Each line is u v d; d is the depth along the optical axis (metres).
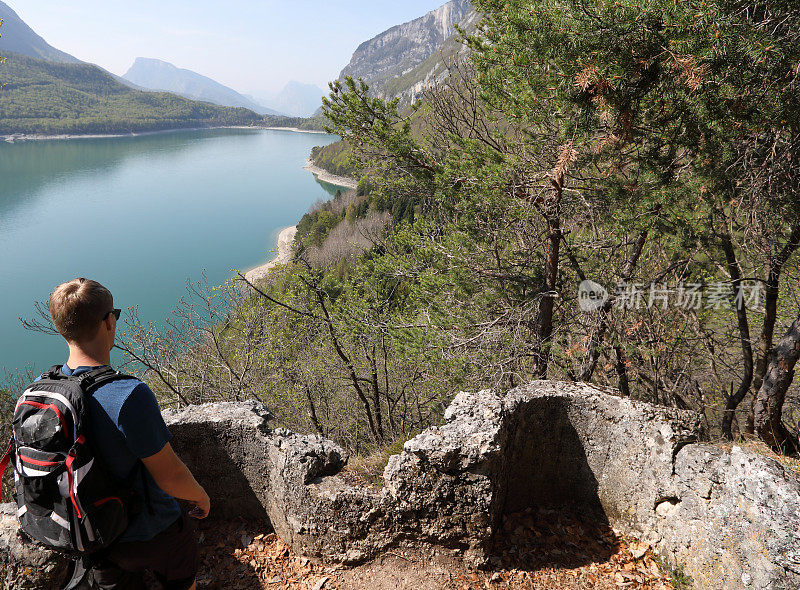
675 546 3.11
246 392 13.10
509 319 9.68
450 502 3.07
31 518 1.91
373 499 3.10
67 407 1.83
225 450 3.48
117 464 1.91
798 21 4.92
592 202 7.82
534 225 10.08
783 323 11.12
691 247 9.09
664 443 3.20
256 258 144.00
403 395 13.05
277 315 13.55
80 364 1.99
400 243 10.83
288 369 13.41
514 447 3.47
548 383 3.68
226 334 13.48
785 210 6.90
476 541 3.11
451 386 9.96
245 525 3.57
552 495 3.72
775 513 2.55
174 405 12.43
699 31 4.64
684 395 12.34
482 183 7.84
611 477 3.50
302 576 3.19
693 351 10.92
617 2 4.75
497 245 10.10
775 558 2.51
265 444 3.37
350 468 5.04
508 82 7.57
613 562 3.24
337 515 3.13
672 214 6.77
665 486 3.16
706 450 3.01
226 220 194.25
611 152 6.70
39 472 1.81
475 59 8.00
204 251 151.75
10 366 75.50
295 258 11.23
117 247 156.88
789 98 4.94
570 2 5.18
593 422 3.53
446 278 10.09
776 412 8.18
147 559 2.20
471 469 3.04
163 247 156.75
